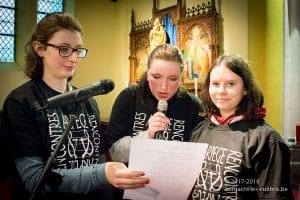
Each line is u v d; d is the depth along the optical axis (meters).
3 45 6.43
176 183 1.31
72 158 1.43
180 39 5.28
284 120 3.70
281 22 3.79
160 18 5.68
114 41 7.06
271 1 3.90
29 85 1.45
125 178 1.22
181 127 1.83
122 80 6.85
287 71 3.65
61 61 1.42
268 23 3.94
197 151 1.31
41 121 1.39
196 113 1.86
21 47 6.52
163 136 1.63
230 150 1.49
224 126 1.58
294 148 3.12
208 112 1.70
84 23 6.70
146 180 1.26
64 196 1.38
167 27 5.55
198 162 1.31
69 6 6.74
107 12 6.97
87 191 1.29
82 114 1.53
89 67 6.74
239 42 4.32
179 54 1.77
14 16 6.52
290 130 3.62
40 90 1.45
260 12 4.03
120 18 6.90
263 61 4.00
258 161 1.43
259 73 4.02
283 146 1.44
